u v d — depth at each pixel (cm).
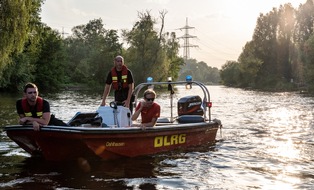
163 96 3547
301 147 895
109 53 6506
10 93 3850
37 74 5128
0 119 1358
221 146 902
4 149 815
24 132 677
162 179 607
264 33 8362
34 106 677
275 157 781
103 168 670
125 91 857
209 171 664
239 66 9281
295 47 7806
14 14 2144
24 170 648
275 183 589
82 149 681
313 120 1505
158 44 5403
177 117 973
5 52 2172
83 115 767
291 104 2600
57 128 653
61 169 658
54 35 5538
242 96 4062
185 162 728
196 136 895
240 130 1198
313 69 5469
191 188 562
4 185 559
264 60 8350
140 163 714
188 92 4709
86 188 551
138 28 5469
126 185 570
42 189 543
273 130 1198
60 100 2814
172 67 6469
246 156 790
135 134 729
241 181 600
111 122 764
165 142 812
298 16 7856
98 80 6412
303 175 637
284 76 7956
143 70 5347
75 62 9275
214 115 1733
